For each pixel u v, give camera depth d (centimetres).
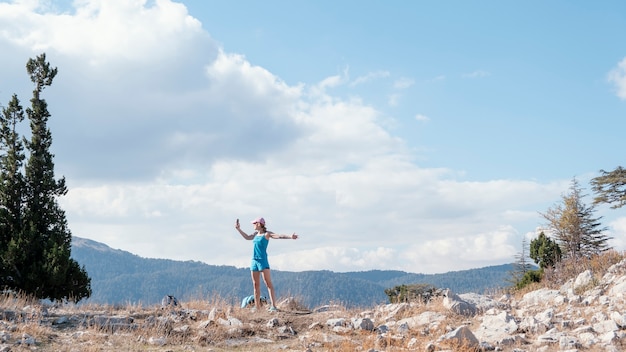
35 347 997
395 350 1031
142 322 1238
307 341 1129
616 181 4494
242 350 1080
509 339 1092
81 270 2361
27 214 2405
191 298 1556
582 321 1220
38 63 2603
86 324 1207
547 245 3528
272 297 1395
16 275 2258
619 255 2203
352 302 1592
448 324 1269
